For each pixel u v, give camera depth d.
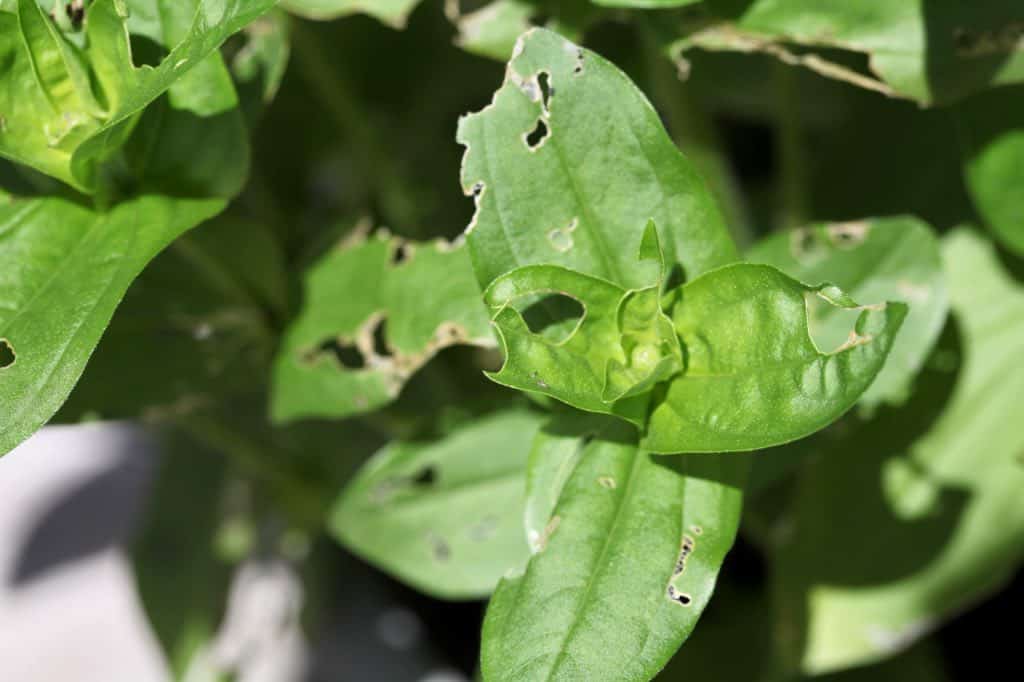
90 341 0.44
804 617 0.52
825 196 0.54
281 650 0.70
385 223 0.53
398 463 0.50
